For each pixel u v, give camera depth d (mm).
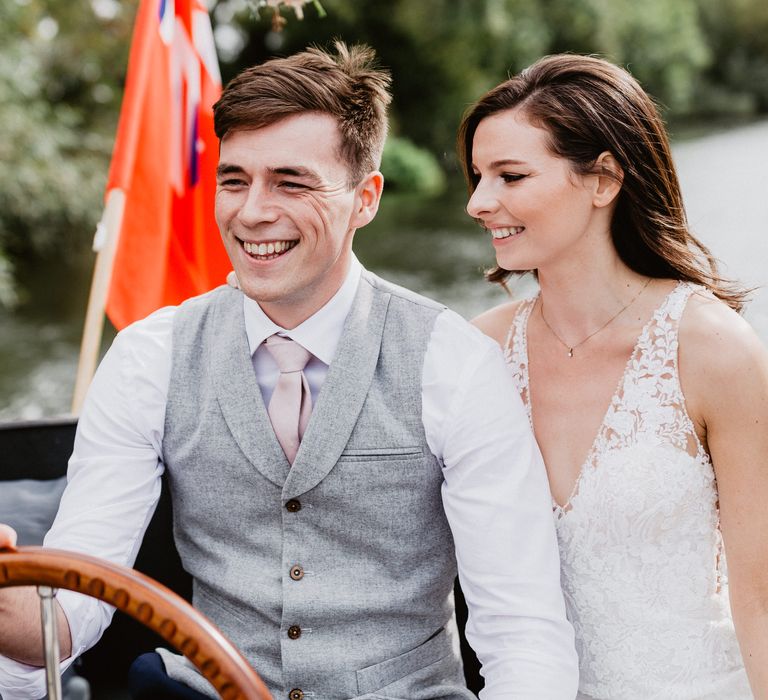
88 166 10430
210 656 931
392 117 17156
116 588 950
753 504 1478
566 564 1551
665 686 1515
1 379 7477
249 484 1406
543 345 1642
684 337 1511
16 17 9875
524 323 1679
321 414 1393
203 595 1483
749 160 13406
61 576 959
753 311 5645
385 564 1429
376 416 1407
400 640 1424
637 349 1541
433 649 1459
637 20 19344
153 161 2285
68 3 11938
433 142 17453
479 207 1508
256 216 1342
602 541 1513
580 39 17406
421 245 11336
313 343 1421
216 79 2352
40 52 11469
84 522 1422
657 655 1514
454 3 16281
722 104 23766
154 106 2281
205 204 2361
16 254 10359
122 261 2281
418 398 1421
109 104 12328
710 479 1520
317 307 1421
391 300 1487
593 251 1546
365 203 1464
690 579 1513
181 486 1458
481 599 1400
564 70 1497
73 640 1317
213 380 1435
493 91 1527
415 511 1424
